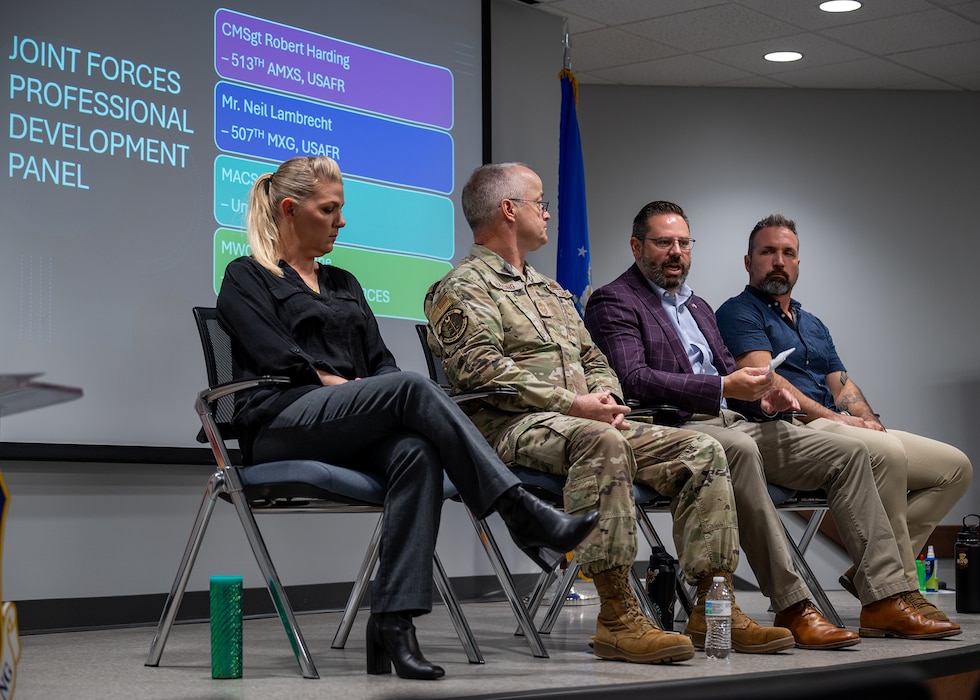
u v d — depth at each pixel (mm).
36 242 3160
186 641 2791
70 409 3182
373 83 4059
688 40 5277
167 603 2252
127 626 3252
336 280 2510
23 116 3166
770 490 2846
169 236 3447
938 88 6020
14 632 1564
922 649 2434
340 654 2471
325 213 2441
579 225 4598
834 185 5973
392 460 2059
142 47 3438
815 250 5926
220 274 3568
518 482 2057
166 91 3482
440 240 4234
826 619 2732
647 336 2965
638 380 2822
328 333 2355
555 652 2412
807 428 2869
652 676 1989
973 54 5477
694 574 2441
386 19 4125
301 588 3697
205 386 3486
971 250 6004
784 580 2500
